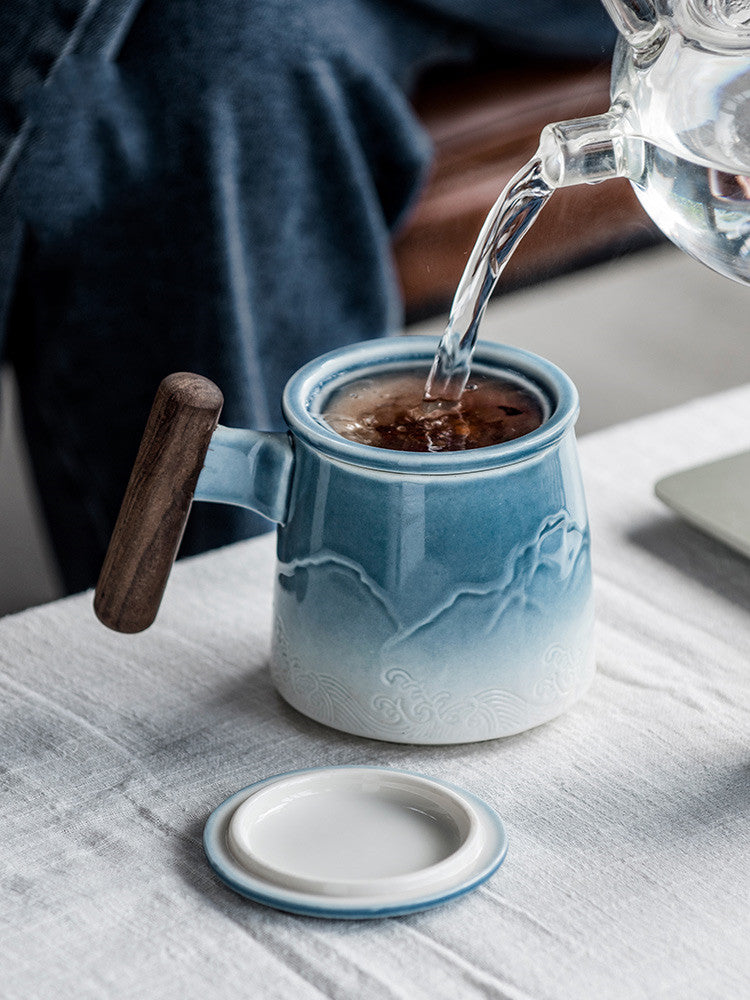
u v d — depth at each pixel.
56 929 0.75
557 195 1.56
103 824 0.79
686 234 0.79
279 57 1.43
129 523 0.80
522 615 0.80
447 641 0.80
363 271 1.54
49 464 1.56
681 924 0.75
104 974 0.74
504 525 0.79
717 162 0.76
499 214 0.80
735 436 0.98
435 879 0.75
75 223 1.40
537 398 0.82
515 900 0.76
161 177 1.39
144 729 0.83
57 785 0.81
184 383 0.79
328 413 0.82
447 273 1.71
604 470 0.96
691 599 0.88
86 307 1.43
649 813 0.79
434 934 0.75
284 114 1.44
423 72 1.79
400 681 0.80
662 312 2.58
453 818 0.78
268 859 0.76
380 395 0.83
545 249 1.63
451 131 1.66
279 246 1.47
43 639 0.87
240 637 0.88
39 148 1.37
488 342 0.84
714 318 2.55
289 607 0.82
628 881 0.76
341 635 0.81
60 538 1.60
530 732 0.82
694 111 0.76
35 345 1.50
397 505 0.79
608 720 0.83
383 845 0.77
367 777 0.79
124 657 0.86
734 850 0.78
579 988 0.73
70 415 1.49
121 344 1.45
